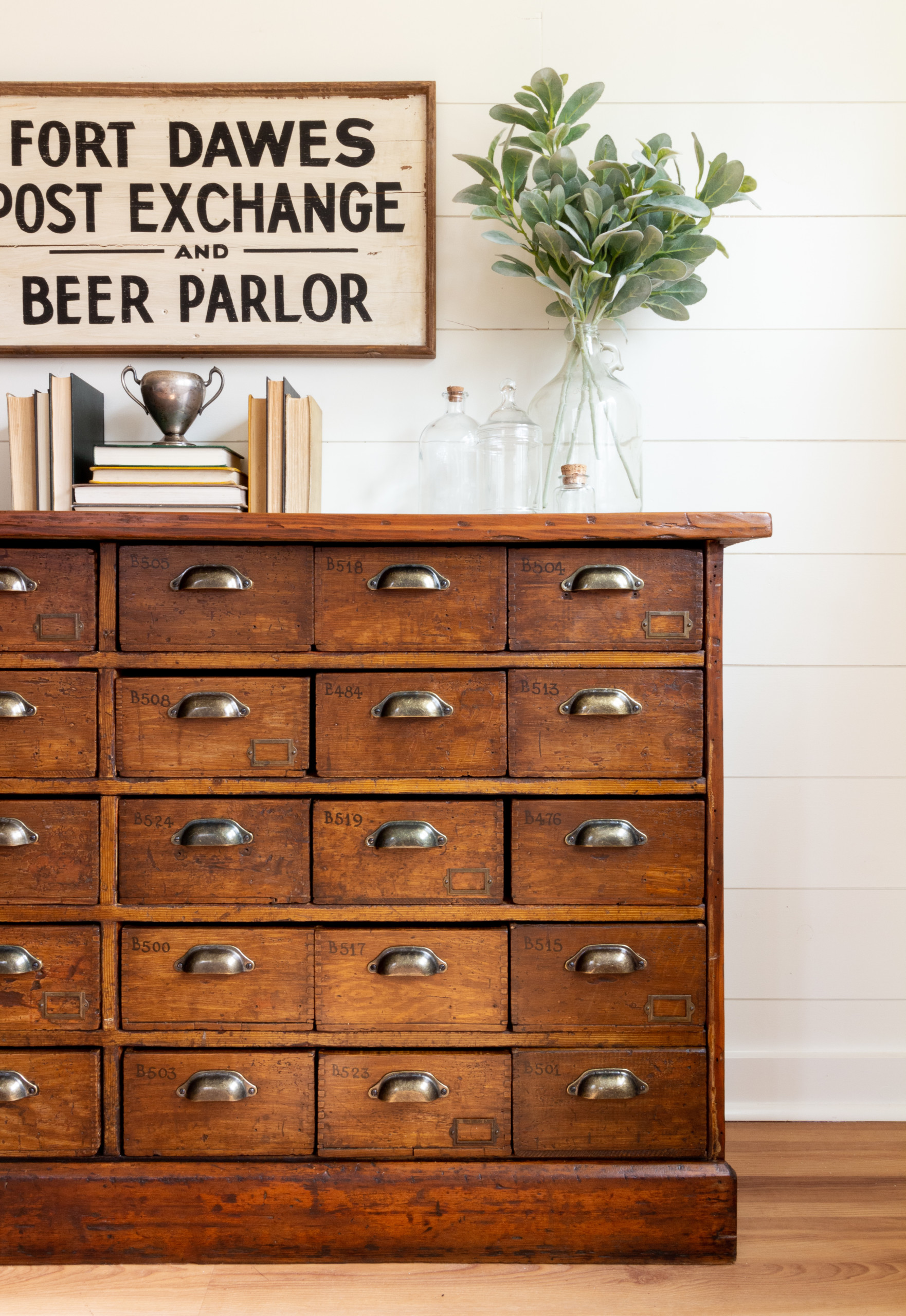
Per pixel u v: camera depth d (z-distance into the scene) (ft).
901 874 5.04
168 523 3.53
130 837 3.69
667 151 4.29
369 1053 3.71
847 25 4.88
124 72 4.84
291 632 3.67
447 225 4.91
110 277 4.83
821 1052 5.04
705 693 3.67
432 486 4.62
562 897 3.69
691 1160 3.73
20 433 4.18
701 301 4.97
